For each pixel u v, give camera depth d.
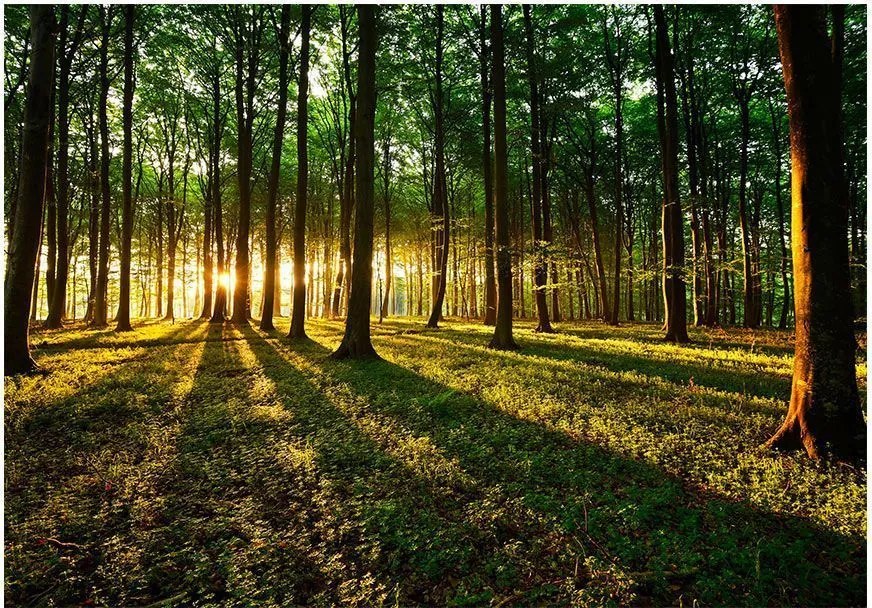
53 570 3.43
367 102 11.66
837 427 4.68
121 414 7.11
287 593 3.12
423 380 8.98
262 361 11.70
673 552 3.33
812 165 4.80
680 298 15.81
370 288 11.98
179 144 32.38
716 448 5.14
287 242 40.66
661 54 17.97
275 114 30.38
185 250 39.28
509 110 27.19
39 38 9.55
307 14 17.50
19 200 9.58
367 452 5.41
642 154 28.19
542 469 4.73
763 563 3.16
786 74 4.95
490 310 24.66
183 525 4.00
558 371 9.55
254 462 5.26
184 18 22.05
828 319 4.79
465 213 41.53
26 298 9.66
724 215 25.52
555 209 35.72
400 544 3.58
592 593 2.97
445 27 22.92
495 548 3.49
